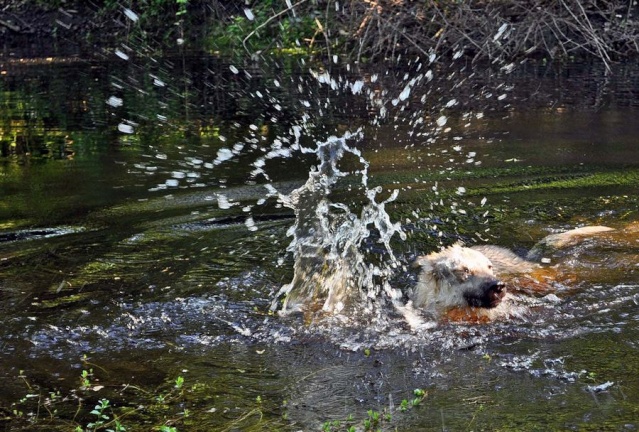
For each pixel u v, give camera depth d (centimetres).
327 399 400
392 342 472
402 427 368
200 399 403
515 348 456
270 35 1759
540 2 1538
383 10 1572
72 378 429
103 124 1098
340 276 567
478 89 1276
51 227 682
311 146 960
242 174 846
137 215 713
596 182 785
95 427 376
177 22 1889
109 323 497
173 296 538
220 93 1295
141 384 421
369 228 677
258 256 612
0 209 739
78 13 2016
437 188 777
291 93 1277
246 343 472
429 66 1480
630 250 601
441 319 511
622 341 459
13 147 987
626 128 1002
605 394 393
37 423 382
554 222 678
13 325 493
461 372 427
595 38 1419
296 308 525
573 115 1084
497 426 365
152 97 1274
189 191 786
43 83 1398
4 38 1967
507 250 607
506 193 760
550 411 378
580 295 530
